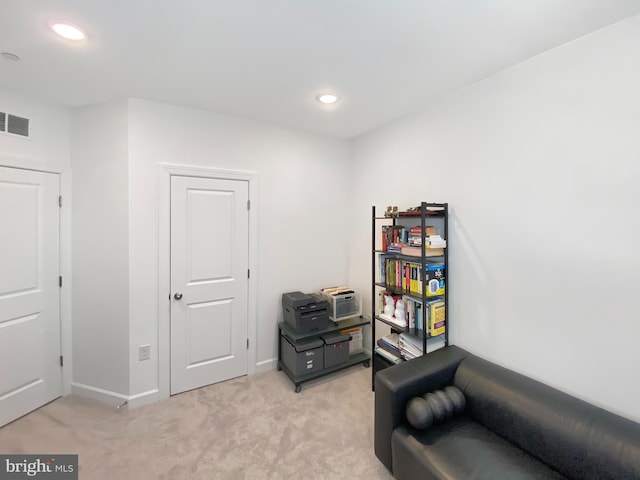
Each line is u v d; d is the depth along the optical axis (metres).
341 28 1.46
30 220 2.22
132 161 2.28
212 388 2.60
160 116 2.37
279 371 2.93
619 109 1.42
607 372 1.48
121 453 1.84
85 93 2.19
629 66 1.39
